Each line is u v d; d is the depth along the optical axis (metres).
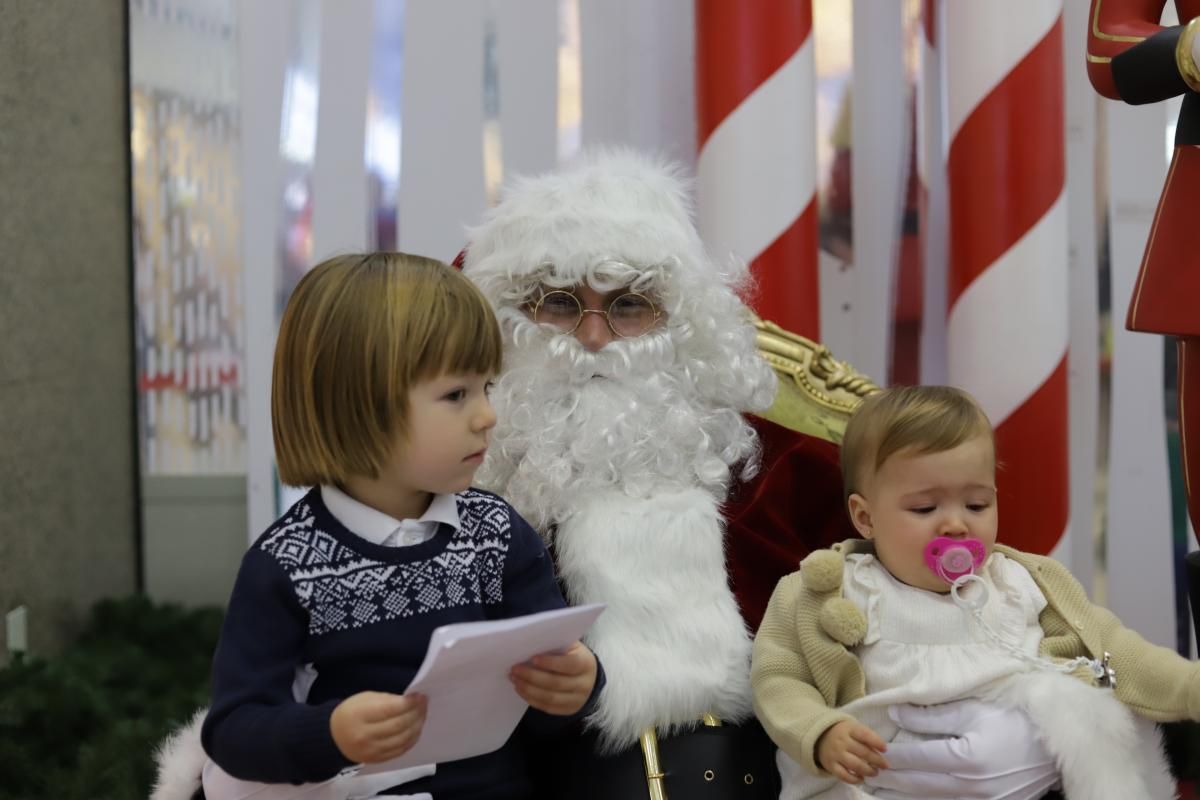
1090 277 3.12
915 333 3.19
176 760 1.60
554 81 3.15
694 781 1.67
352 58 3.17
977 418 1.60
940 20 3.08
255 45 3.19
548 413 1.88
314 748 1.21
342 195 3.21
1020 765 1.49
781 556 1.95
